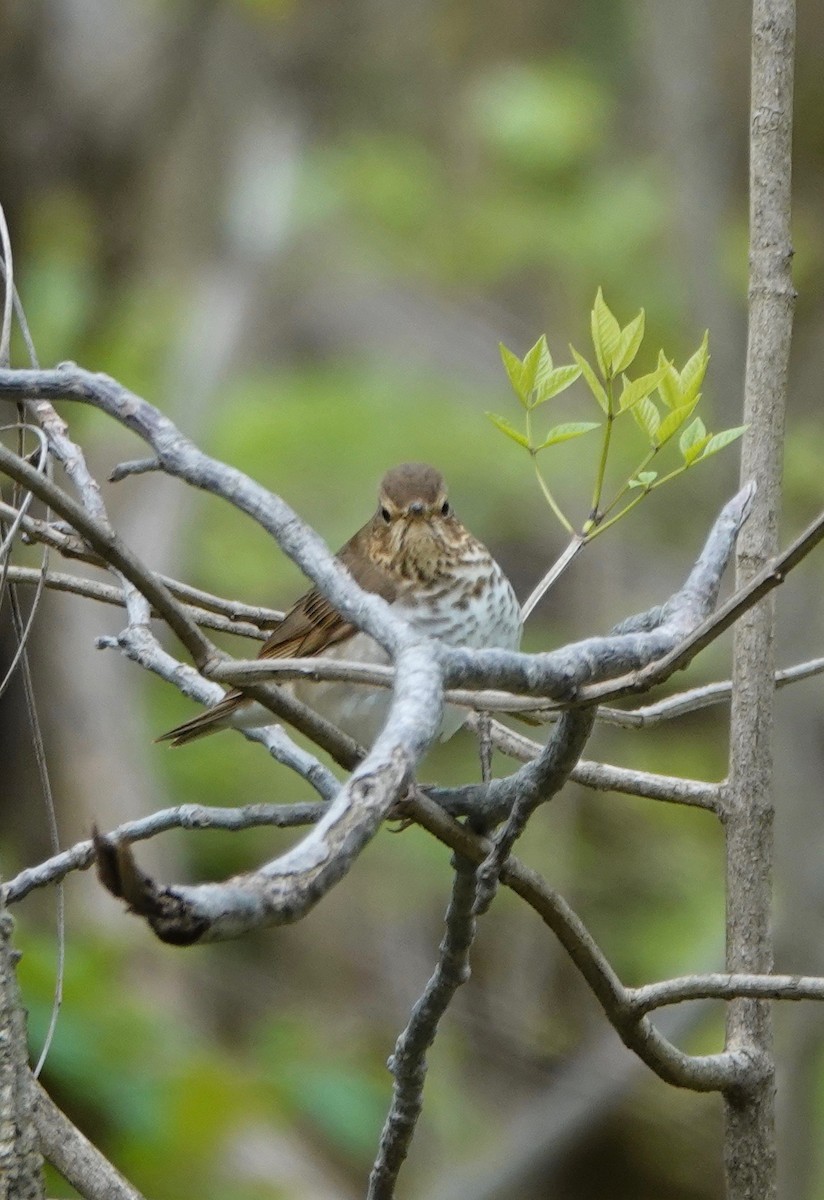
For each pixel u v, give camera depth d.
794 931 11.19
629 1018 4.93
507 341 17.66
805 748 12.01
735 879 5.52
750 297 5.54
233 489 4.20
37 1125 4.62
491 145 16.67
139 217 14.82
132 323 14.84
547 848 14.67
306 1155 11.30
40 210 14.15
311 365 17.20
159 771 13.42
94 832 2.91
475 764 13.90
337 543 14.81
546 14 17.70
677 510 15.49
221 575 14.88
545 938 14.59
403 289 18.23
